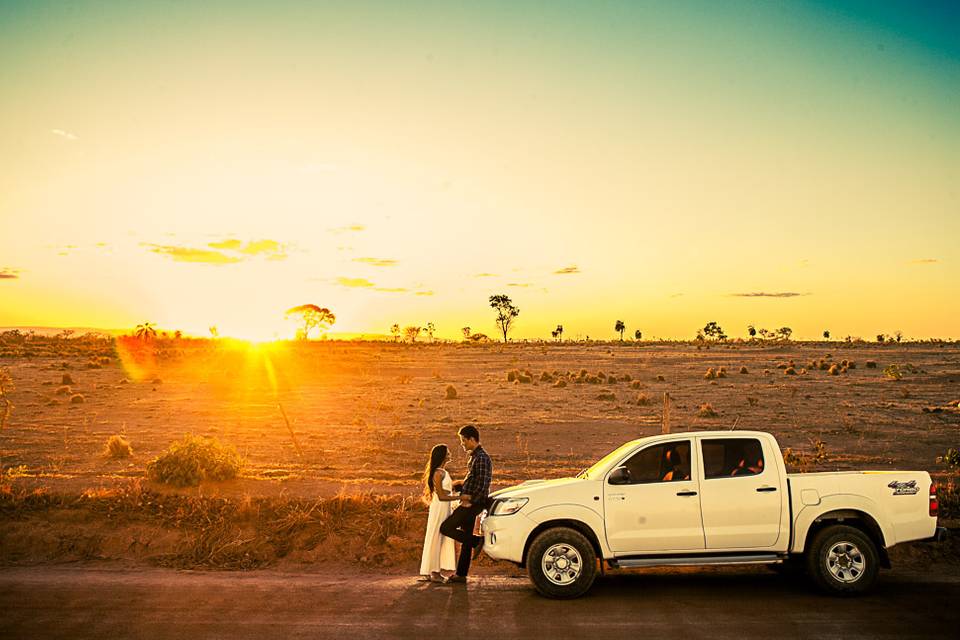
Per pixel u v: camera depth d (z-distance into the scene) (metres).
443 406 34.06
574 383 47.22
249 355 75.94
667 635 6.44
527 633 6.52
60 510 10.82
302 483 13.25
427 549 8.62
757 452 8.16
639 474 8.16
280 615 7.13
